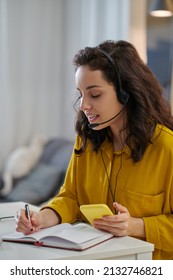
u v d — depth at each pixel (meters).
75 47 4.23
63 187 1.85
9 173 3.93
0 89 4.18
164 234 1.58
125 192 1.67
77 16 4.21
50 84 4.35
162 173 1.64
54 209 1.71
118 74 1.59
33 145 4.14
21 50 4.22
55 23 4.30
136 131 1.64
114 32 3.83
